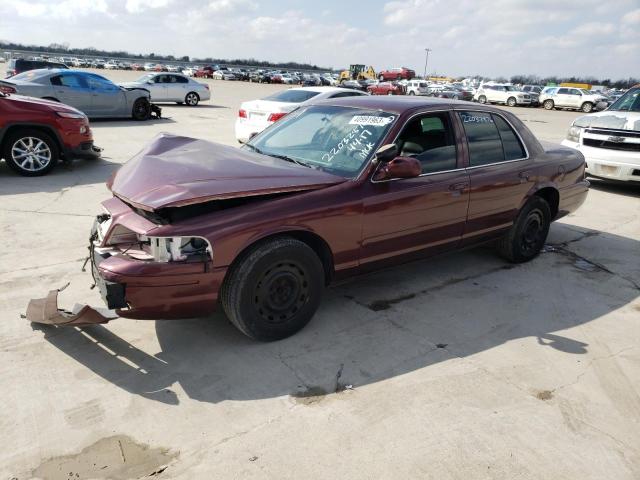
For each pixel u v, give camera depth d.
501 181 4.60
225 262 3.06
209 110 20.66
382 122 3.96
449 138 4.29
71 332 3.54
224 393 2.97
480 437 2.70
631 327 4.04
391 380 3.17
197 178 3.15
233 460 2.47
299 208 3.31
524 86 42.91
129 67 90.00
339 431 2.70
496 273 5.02
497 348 3.61
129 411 2.79
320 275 3.55
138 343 3.45
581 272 5.17
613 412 2.96
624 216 7.47
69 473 2.36
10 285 4.18
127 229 3.29
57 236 5.36
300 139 4.21
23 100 7.82
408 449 2.59
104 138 12.10
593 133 8.65
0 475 2.32
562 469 2.51
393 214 3.80
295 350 3.44
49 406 2.79
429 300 4.33
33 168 7.96
